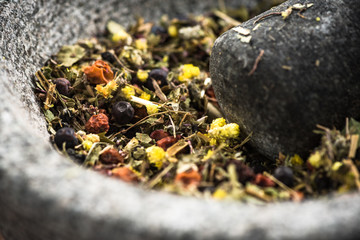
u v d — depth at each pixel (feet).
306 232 0.51
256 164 0.67
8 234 0.60
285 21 0.64
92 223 0.52
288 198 0.59
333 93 0.62
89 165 0.65
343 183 0.60
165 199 0.53
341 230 0.51
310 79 0.61
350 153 0.61
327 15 0.64
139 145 0.69
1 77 0.63
